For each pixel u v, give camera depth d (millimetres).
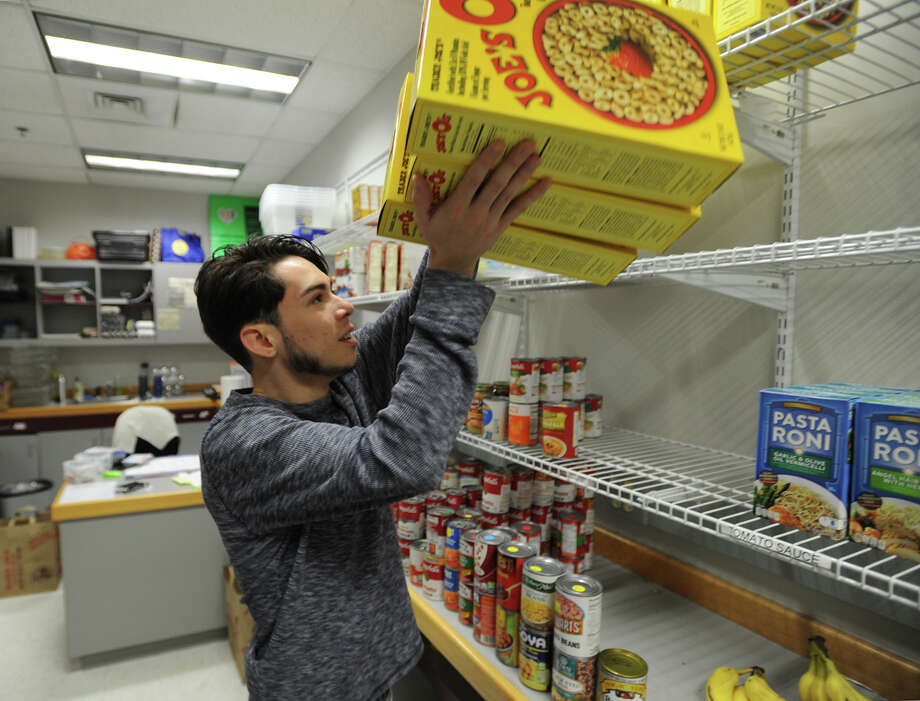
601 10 614
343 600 931
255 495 846
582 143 563
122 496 2703
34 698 2455
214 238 6141
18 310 5473
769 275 1289
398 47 2898
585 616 1056
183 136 4234
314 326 898
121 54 2947
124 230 5859
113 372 5852
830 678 989
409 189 695
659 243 713
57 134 4148
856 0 947
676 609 1482
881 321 1152
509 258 781
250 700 957
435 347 764
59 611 3229
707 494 1056
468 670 1302
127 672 2650
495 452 1539
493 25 574
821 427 868
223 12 2557
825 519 864
